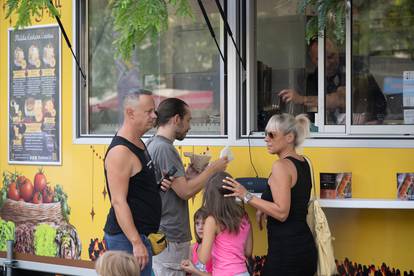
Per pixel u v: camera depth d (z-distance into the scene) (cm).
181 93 1043
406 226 868
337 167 897
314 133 932
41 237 1105
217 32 1002
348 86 924
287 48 970
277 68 976
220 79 1002
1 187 1143
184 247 809
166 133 808
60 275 1088
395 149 874
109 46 1094
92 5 1098
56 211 1091
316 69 952
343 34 875
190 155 867
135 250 693
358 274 887
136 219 718
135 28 756
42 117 1108
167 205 797
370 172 883
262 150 939
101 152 1053
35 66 1114
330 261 756
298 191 733
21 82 1128
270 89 979
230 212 736
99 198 1054
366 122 922
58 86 1092
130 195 718
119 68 1089
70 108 1082
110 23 1090
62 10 1091
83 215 1067
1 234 1143
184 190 793
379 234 877
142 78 1077
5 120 1145
